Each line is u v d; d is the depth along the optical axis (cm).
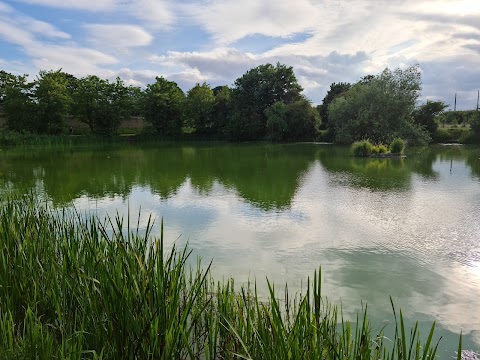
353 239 700
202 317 323
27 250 366
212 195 1115
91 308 273
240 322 259
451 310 439
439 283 512
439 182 1327
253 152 2691
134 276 270
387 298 468
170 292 267
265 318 257
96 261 300
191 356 240
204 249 643
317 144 3462
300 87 4188
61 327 267
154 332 239
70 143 3366
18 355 248
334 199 1048
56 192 1159
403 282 515
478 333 389
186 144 3697
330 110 3312
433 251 635
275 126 3812
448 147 3064
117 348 255
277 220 831
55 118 3638
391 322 411
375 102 2869
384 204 984
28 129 3531
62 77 3800
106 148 3183
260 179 1419
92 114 3819
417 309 441
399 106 2803
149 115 4144
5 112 3628
